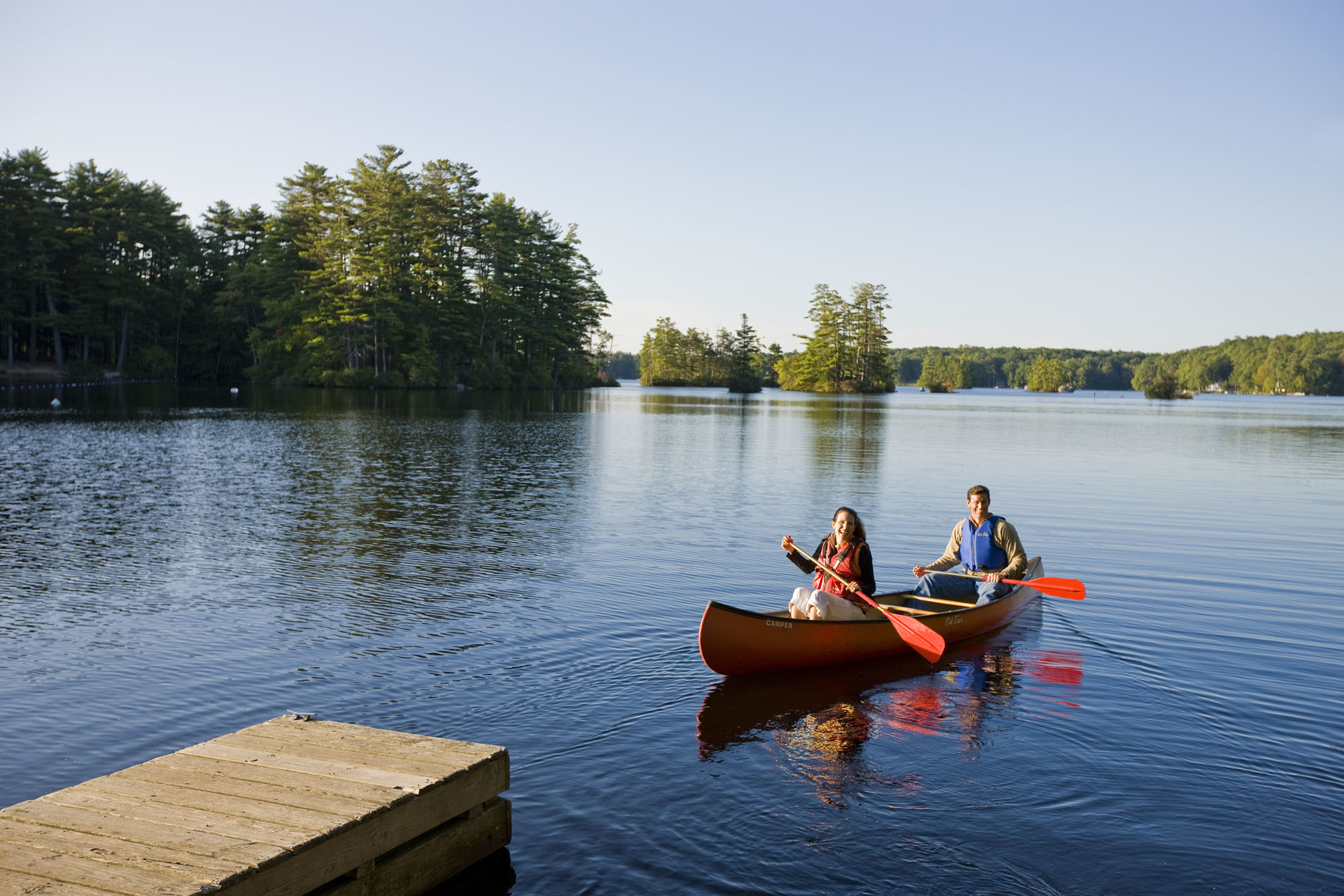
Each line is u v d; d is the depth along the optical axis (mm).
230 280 77062
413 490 16688
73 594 8898
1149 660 7250
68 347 73938
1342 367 185000
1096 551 11898
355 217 68250
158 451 23078
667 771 5039
